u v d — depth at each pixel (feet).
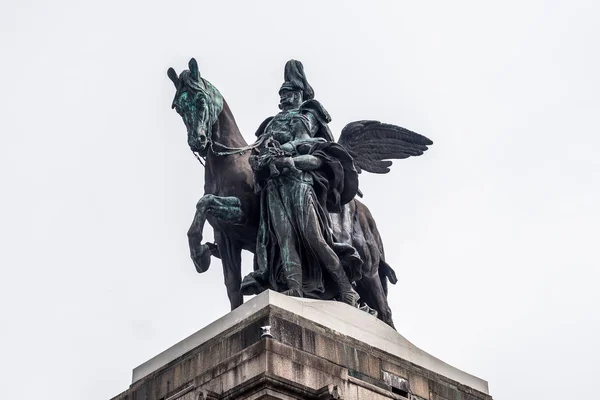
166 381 183.21
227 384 171.12
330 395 166.50
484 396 196.65
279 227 196.85
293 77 214.48
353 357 181.06
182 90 204.33
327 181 201.26
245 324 177.88
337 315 185.47
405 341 192.24
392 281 224.33
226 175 204.44
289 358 170.50
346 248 198.80
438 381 191.01
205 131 201.98
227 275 206.69
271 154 197.67
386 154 226.58
